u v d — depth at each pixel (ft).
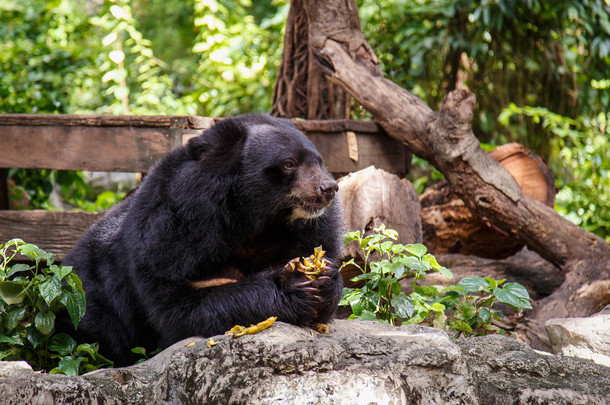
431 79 45.24
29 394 13.34
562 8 42.65
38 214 26.03
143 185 17.33
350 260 22.39
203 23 48.11
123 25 45.78
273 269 16.58
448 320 23.65
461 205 30.07
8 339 16.70
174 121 25.11
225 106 48.42
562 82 46.57
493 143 46.24
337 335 15.33
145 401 13.74
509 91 47.34
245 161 16.85
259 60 46.39
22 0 53.01
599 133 48.06
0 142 26.40
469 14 43.80
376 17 44.52
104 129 25.68
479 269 29.30
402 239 25.49
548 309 25.72
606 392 14.40
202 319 15.76
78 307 16.85
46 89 41.81
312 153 17.35
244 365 13.30
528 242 27.48
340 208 18.63
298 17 30.83
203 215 16.34
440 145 26.84
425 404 13.42
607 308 24.68
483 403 14.17
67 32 50.21
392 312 22.30
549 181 30.94
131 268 16.94
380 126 27.73
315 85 30.37
